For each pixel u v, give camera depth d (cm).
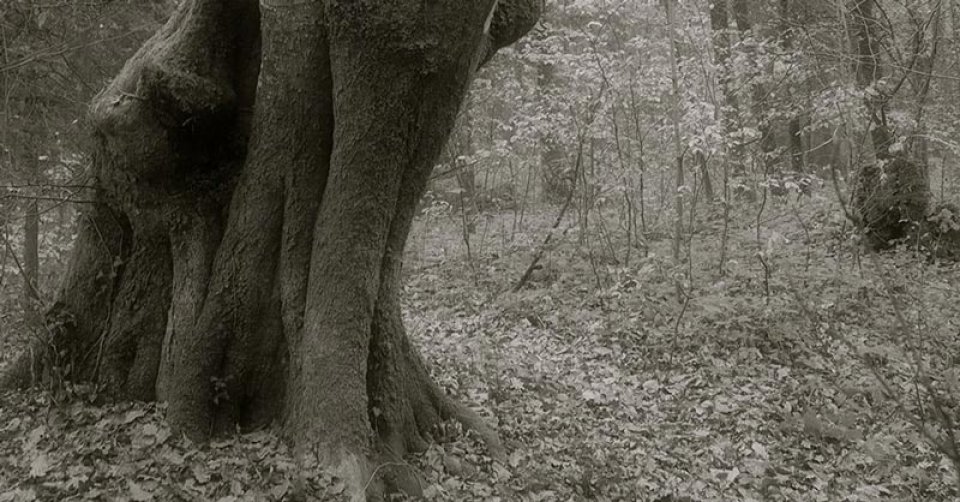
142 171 478
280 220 475
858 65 1024
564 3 1120
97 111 480
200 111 466
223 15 480
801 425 634
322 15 436
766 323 836
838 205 1163
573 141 1126
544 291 1000
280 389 480
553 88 1123
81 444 458
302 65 445
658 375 752
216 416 474
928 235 1077
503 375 683
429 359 694
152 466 438
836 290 928
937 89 1198
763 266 945
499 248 1245
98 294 521
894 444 604
